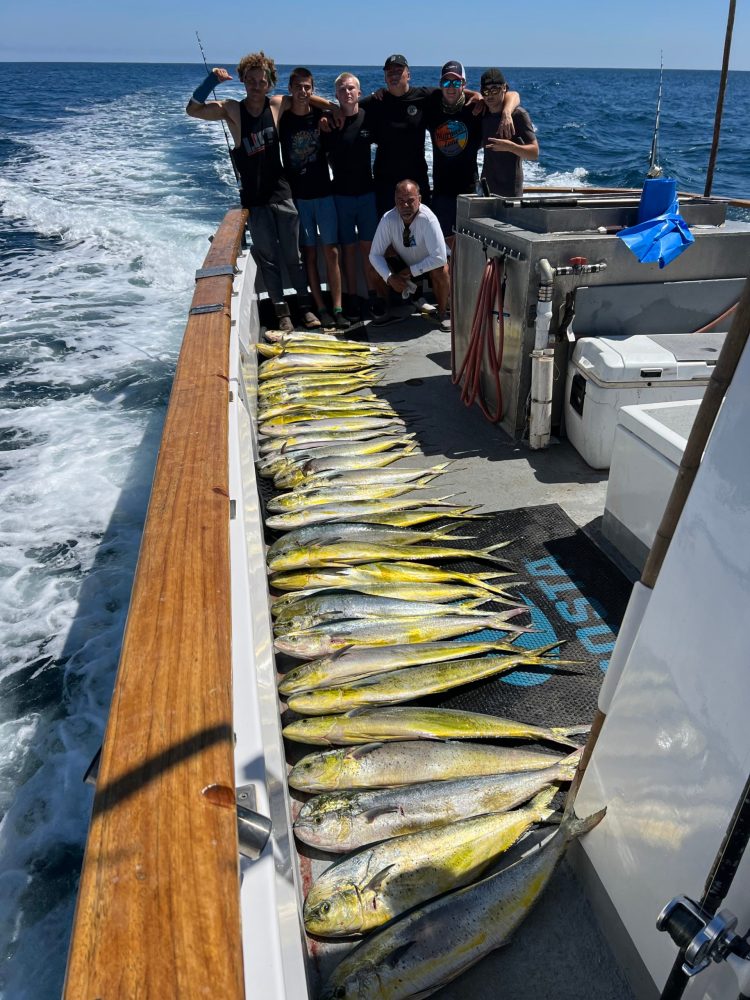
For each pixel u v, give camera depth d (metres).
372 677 2.86
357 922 2.05
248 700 1.93
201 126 30.81
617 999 1.88
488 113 6.56
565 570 3.52
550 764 2.53
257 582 2.69
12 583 5.01
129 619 1.77
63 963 2.92
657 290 4.26
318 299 7.19
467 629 3.13
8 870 3.27
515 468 4.44
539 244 4.08
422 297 7.55
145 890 1.15
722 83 5.14
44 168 21.58
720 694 1.29
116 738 1.43
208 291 4.57
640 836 1.64
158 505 2.27
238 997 1.01
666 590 1.44
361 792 2.38
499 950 2.00
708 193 5.44
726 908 1.28
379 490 4.22
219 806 1.28
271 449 4.88
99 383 8.32
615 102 53.66
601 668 2.98
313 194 6.68
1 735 3.92
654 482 3.19
